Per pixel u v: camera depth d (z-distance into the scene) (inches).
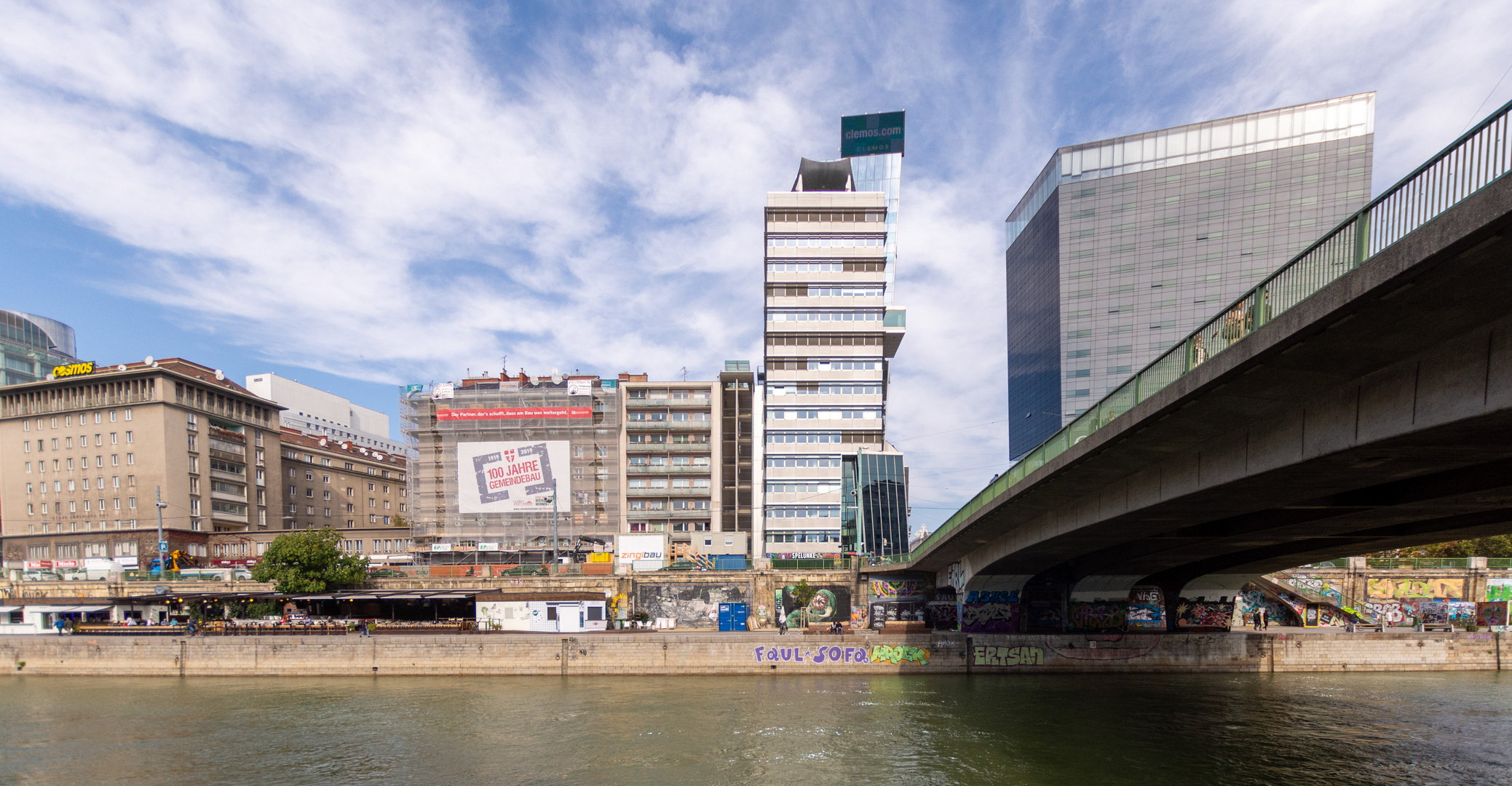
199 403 3698.3
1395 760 1206.9
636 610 2534.5
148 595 2556.6
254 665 2062.0
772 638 2011.6
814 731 1392.7
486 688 1844.2
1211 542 1462.8
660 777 1163.3
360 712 1598.2
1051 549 1624.0
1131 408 846.5
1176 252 4456.2
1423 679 1862.7
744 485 3563.0
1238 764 1190.9
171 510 3472.0
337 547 2726.4
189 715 1603.1
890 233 4431.6
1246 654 1982.0
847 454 3422.7
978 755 1245.1
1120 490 1143.6
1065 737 1346.0
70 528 3533.5
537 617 2303.2
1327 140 4232.3
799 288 3550.7
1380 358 596.1
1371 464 725.9
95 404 3575.3
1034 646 1983.3
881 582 2527.1
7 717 1614.2
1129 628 2078.0
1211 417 791.1
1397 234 496.7
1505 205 383.6
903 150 4505.4
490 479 3181.6
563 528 3164.4
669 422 3516.2
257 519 3932.1
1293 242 4239.7
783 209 3585.1
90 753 1342.3
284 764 1262.3
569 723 1483.8
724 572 2549.2
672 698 1690.5
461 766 1233.4
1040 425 5032.0
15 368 6043.3
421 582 2625.5
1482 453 657.0
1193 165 4458.7
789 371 3494.1
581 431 3255.4
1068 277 4685.0
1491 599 2300.7
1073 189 4714.6
